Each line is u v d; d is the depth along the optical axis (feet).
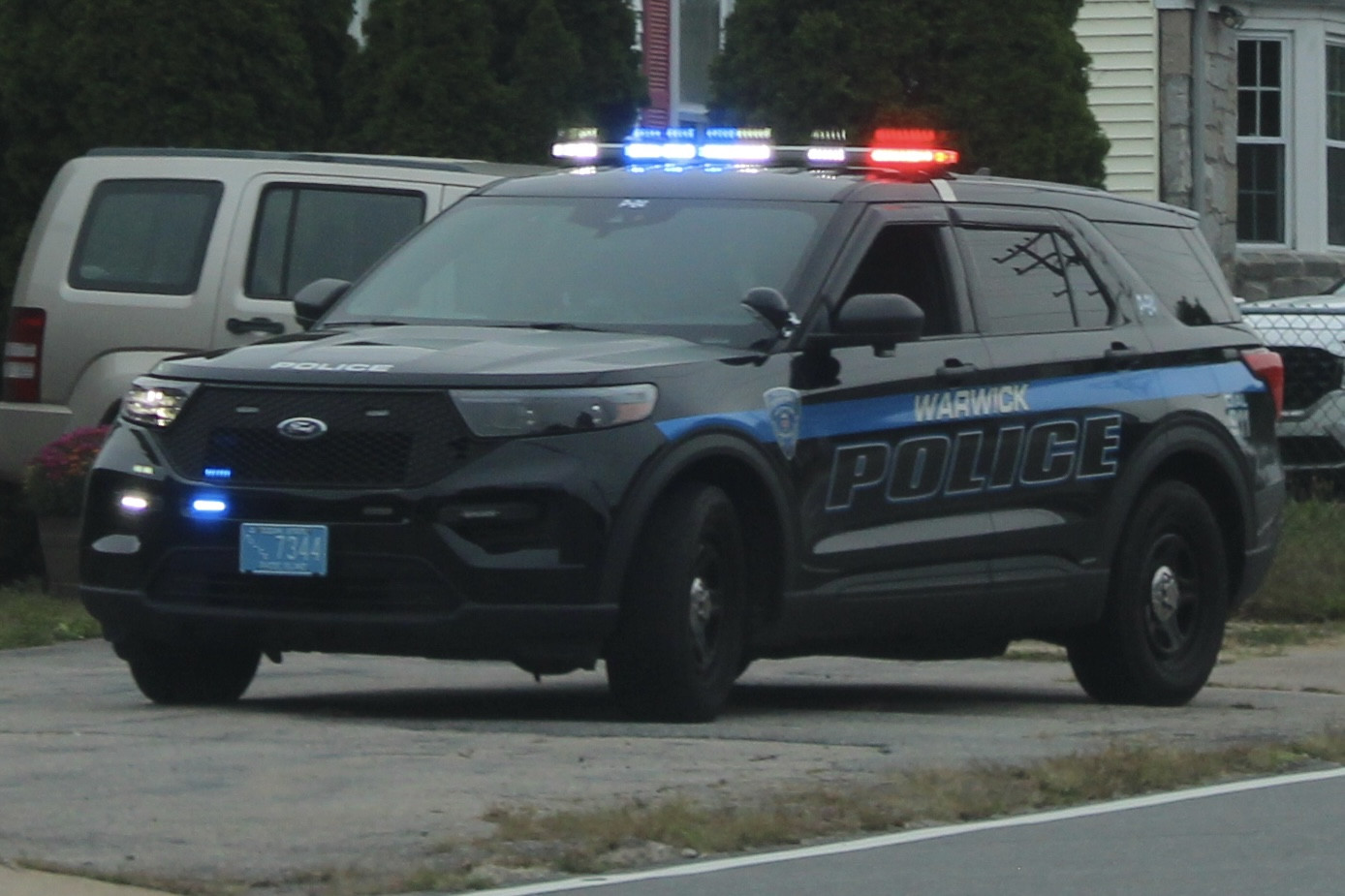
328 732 54.44
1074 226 69.15
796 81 117.29
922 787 47.96
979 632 64.49
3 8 101.81
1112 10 160.56
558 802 45.55
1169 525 69.26
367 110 105.70
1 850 40.98
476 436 54.70
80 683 66.74
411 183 88.84
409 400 55.06
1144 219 72.49
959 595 63.16
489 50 105.81
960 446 63.21
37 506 86.69
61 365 87.40
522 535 54.54
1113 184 161.27
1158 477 70.08
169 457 56.75
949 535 62.80
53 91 101.24
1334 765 54.03
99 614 57.88
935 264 64.34
